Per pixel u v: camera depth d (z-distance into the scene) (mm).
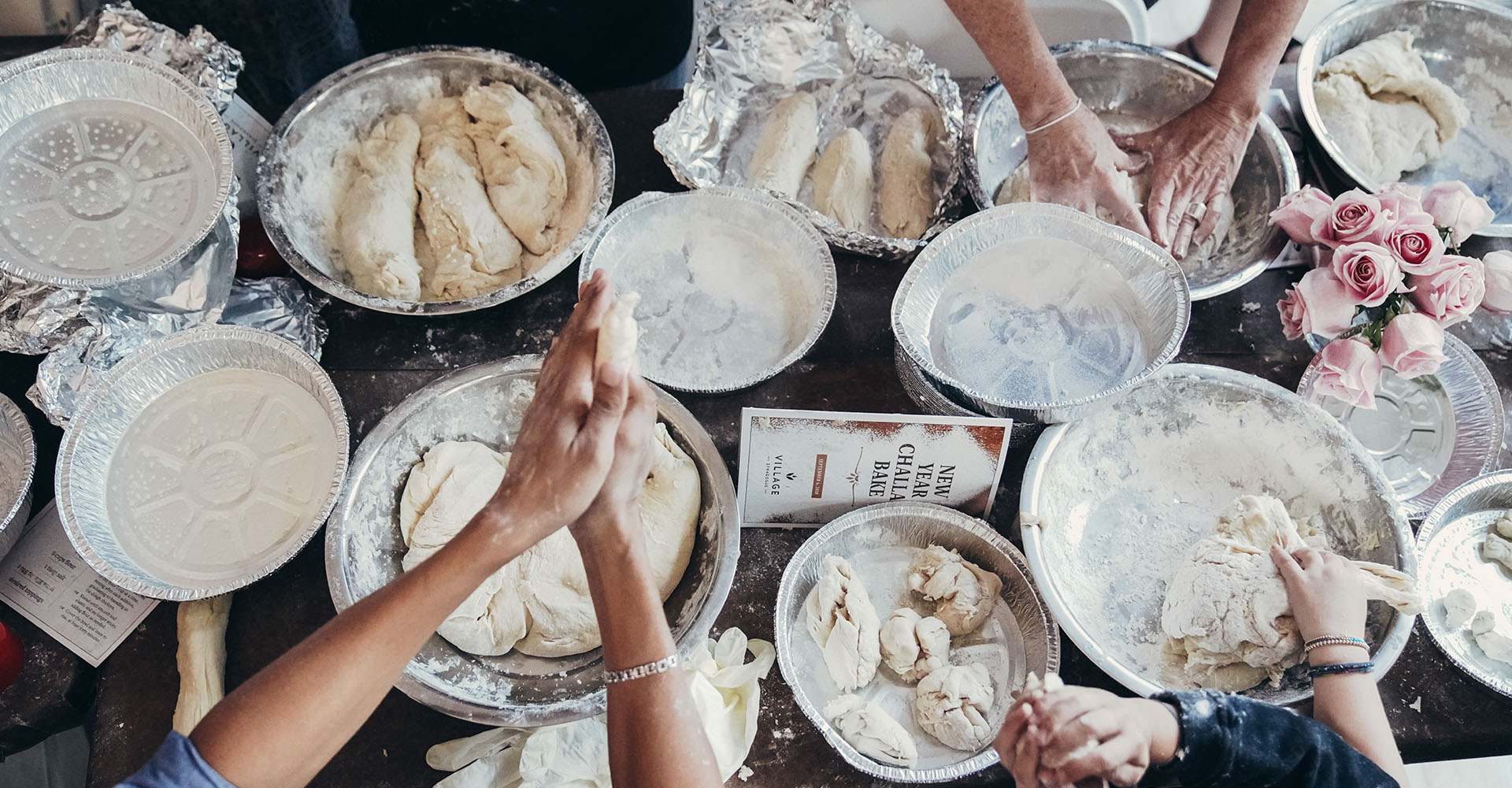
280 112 1512
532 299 1302
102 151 1124
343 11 1479
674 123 1353
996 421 1037
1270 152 1333
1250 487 1186
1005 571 1098
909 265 1337
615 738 777
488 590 1030
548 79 1335
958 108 1389
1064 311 1187
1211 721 793
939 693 1013
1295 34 1754
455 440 1154
